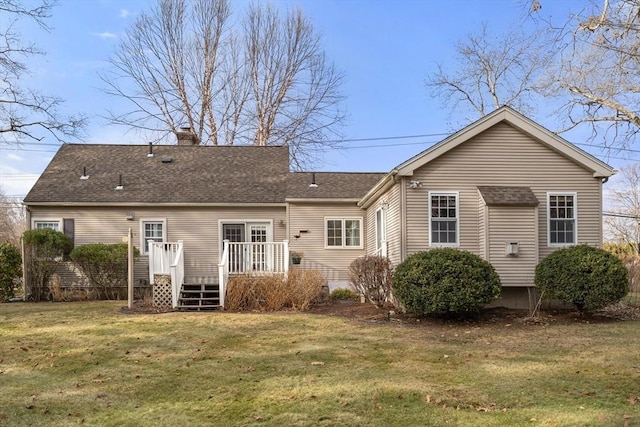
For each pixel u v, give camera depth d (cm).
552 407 584
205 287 1579
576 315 1266
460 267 1155
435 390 651
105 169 2078
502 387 663
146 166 2122
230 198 1908
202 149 2303
